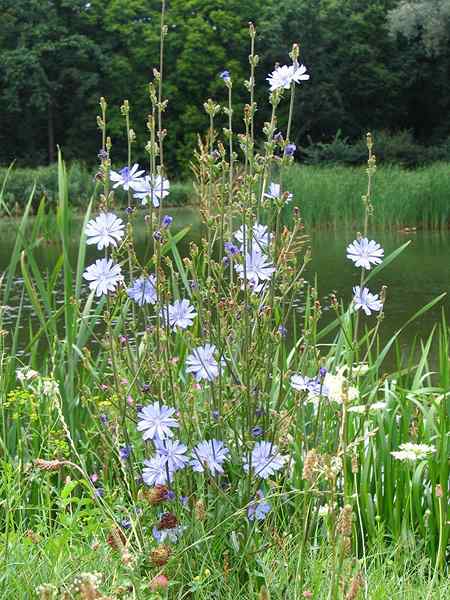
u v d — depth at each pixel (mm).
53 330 4062
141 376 3043
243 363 2869
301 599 2383
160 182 2826
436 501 3496
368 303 3002
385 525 3641
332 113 44750
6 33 45188
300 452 3328
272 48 44031
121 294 2871
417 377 4465
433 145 45750
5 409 3914
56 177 27641
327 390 2955
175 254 3752
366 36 46094
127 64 44688
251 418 2850
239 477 2812
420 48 45875
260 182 3043
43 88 43469
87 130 45312
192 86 44094
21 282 12078
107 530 2893
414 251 16312
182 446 2621
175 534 2631
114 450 2832
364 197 2949
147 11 46031
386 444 3717
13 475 3281
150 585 2201
